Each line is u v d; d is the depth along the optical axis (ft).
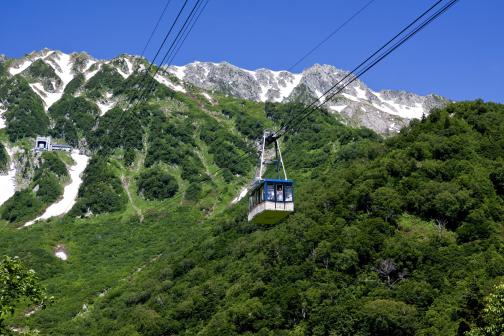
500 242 360.69
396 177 451.12
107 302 520.42
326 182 521.65
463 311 256.11
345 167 567.18
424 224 396.37
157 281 507.30
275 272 395.96
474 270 335.26
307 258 394.93
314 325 328.90
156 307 451.53
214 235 572.10
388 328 304.71
